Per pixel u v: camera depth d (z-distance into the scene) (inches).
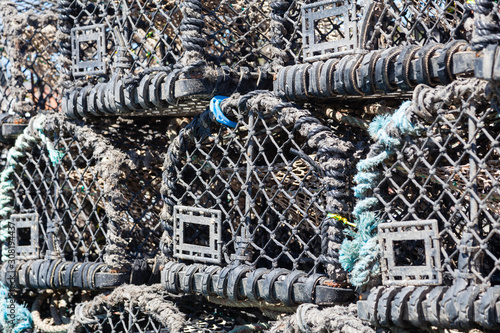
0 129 193.3
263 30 171.6
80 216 193.3
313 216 153.5
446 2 130.8
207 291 145.9
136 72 167.6
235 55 165.0
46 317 197.3
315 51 134.9
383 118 120.0
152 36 181.5
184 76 144.2
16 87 190.7
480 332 111.3
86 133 169.3
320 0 134.6
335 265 128.5
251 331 151.6
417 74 116.2
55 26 192.4
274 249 157.9
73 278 170.4
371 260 119.2
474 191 108.3
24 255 187.5
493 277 123.3
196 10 145.4
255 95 140.6
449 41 122.6
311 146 131.9
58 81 187.3
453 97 108.8
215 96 146.9
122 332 175.0
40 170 193.0
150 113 167.0
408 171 116.1
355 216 124.6
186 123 176.6
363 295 121.9
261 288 137.3
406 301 112.4
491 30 103.4
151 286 161.8
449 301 107.0
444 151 111.1
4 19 190.1
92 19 167.2
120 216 165.9
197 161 159.3
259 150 140.9
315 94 132.3
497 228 105.5
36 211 186.2
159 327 161.2
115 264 164.1
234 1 168.9
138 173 180.7
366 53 127.5
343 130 147.3
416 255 130.7
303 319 127.9
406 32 126.6
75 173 185.8
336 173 128.3
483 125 107.4
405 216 116.2
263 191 140.3
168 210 158.6
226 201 160.2
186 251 153.9
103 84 162.7
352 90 126.6
